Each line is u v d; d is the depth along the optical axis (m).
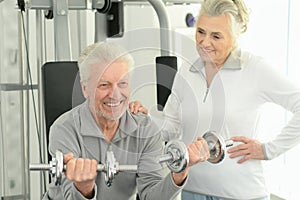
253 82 1.88
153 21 3.07
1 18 2.34
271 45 3.09
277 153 1.92
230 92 1.88
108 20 2.31
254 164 1.92
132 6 3.01
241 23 1.84
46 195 1.63
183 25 3.23
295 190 2.97
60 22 1.98
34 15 2.57
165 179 1.47
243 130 1.91
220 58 1.84
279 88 1.86
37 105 2.55
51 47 2.59
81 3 2.06
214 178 1.89
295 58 2.93
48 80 1.83
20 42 2.44
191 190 1.95
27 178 2.42
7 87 2.38
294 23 2.92
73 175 1.21
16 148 2.42
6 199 2.43
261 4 3.15
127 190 1.60
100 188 1.55
